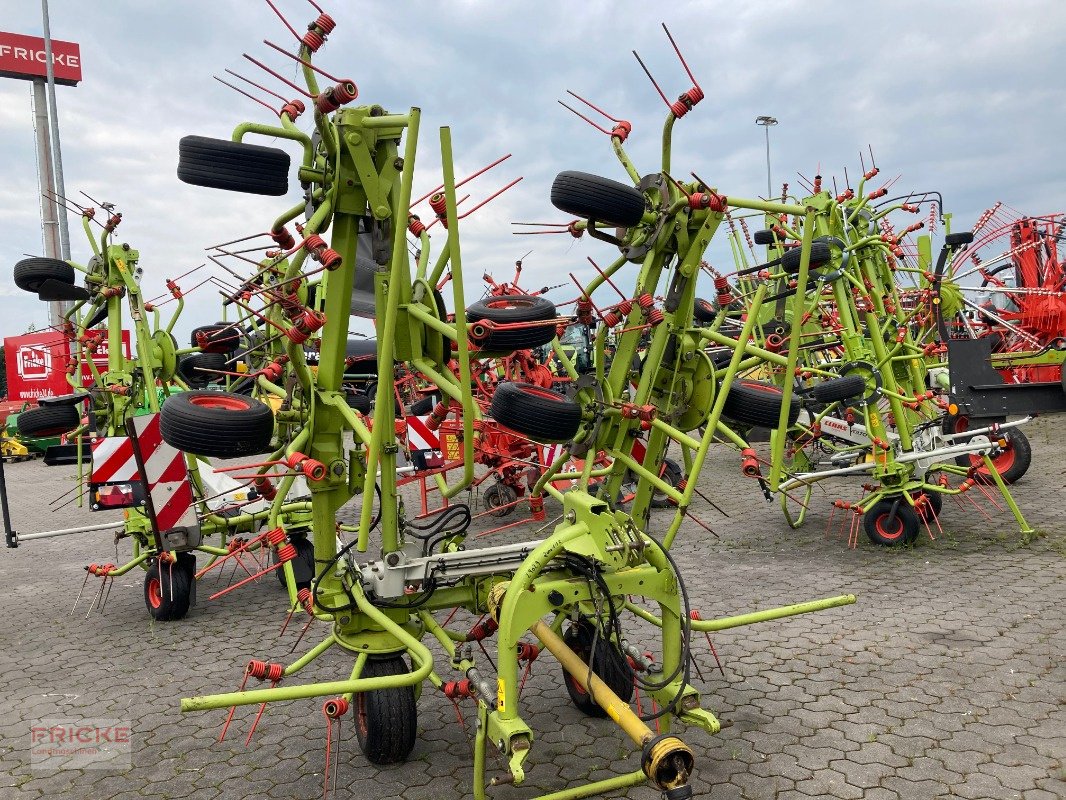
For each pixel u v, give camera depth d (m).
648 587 3.63
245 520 7.23
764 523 9.50
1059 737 4.00
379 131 4.06
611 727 4.40
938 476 8.95
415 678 3.38
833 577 7.10
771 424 4.49
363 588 4.25
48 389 21.20
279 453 4.36
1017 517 7.84
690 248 4.38
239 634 6.47
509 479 10.43
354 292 4.69
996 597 6.23
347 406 4.20
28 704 5.16
